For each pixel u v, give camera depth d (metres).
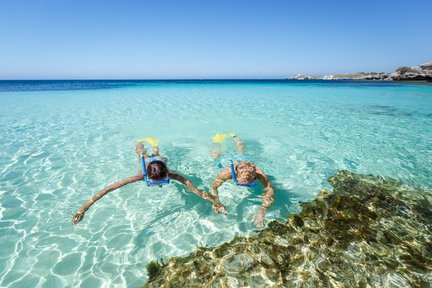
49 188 4.35
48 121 9.27
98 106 13.24
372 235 3.06
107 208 3.79
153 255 2.94
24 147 6.31
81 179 4.70
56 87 32.88
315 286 2.39
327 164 5.36
